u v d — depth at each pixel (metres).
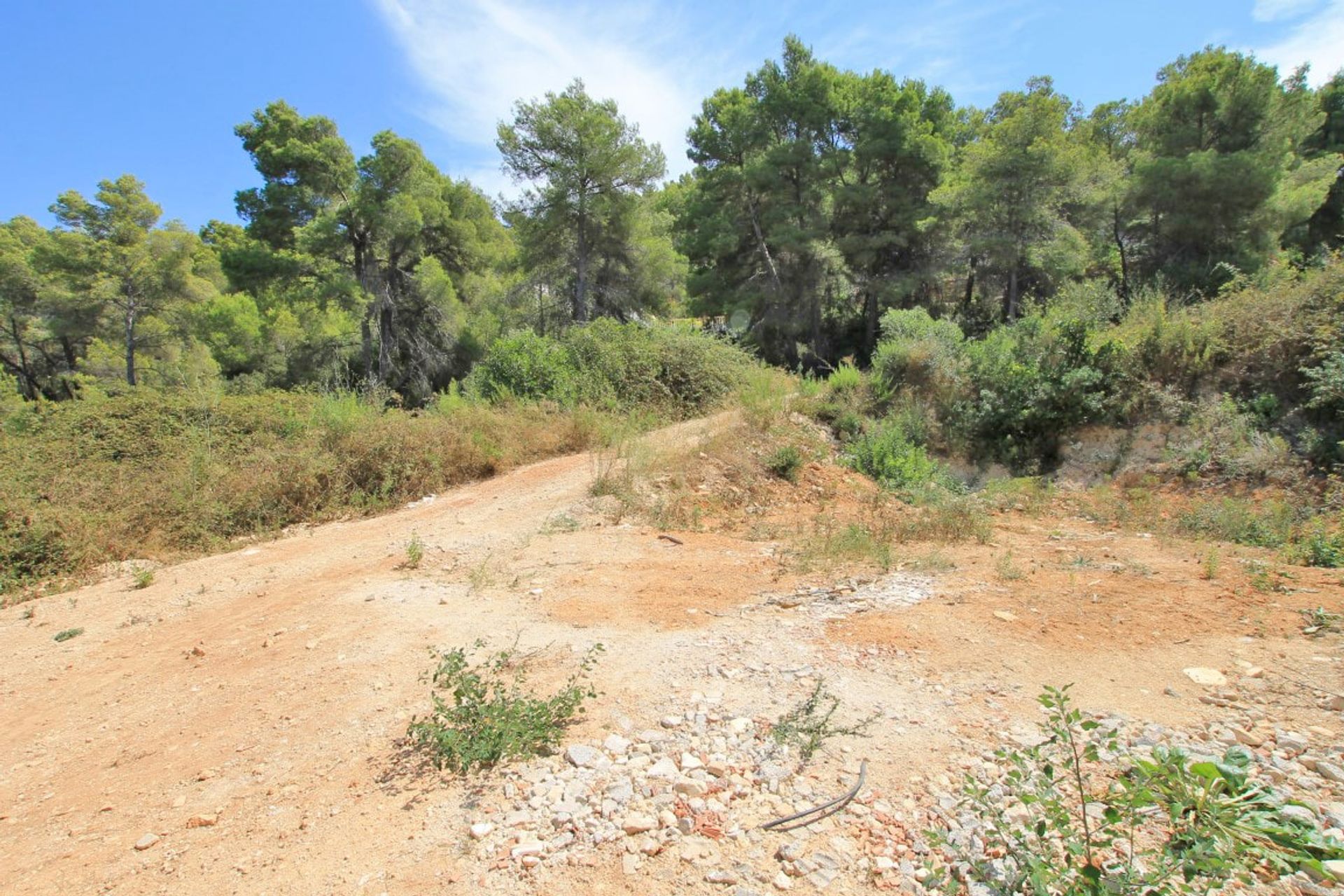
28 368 34.78
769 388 12.04
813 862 2.25
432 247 27.47
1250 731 2.78
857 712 3.12
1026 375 10.26
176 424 10.74
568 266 24.42
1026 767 2.56
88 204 27.77
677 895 2.15
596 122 21.83
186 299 30.14
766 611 4.41
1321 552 4.99
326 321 23.30
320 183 23.61
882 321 14.76
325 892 2.29
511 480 9.24
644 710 3.26
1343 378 7.66
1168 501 7.98
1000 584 4.67
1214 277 18.25
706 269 27.80
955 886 1.98
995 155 19.73
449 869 2.34
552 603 4.79
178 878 2.46
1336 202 24.42
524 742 2.95
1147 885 1.91
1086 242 21.16
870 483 9.49
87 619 5.81
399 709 3.51
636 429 10.57
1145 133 22.67
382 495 9.16
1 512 7.37
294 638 4.63
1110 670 3.36
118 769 3.38
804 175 24.55
